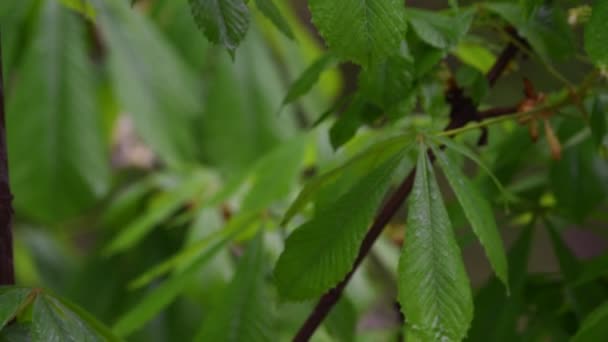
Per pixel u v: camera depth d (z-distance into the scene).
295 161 1.52
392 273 1.95
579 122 1.41
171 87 2.44
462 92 1.25
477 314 1.40
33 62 2.39
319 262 1.08
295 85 1.23
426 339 1.02
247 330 1.32
